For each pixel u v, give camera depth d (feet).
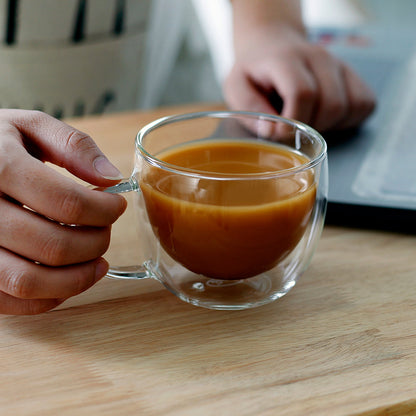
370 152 1.98
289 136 1.64
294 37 2.28
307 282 1.65
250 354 1.48
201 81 3.53
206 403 1.38
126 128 2.18
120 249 1.73
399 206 1.77
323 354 1.47
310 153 1.60
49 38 2.48
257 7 2.40
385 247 1.75
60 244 1.46
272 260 1.54
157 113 2.27
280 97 2.15
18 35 2.43
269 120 1.65
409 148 2.00
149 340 1.51
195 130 1.68
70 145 1.50
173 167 1.47
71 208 1.44
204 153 1.61
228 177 1.45
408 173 1.89
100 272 1.53
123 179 1.52
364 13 4.56
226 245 1.50
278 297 1.58
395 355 1.47
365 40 2.73
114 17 2.55
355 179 1.87
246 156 1.62
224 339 1.51
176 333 1.52
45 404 1.38
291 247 1.55
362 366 1.45
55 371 1.44
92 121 2.21
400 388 1.41
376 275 1.67
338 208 1.79
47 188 1.44
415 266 1.69
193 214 1.48
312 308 1.58
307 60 2.14
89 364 1.45
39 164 1.46
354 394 1.40
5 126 1.53
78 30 2.50
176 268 1.59
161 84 3.31
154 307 1.58
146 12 2.68
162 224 1.52
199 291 1.57
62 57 2.55
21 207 1.48
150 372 1.44
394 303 1.59
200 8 4.04
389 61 2.52
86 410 1.37
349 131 2.10
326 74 2.09
